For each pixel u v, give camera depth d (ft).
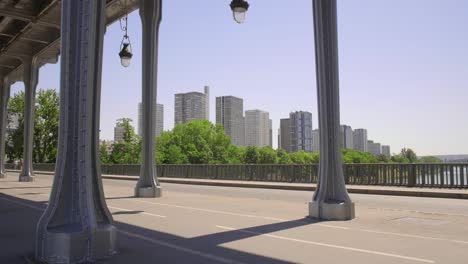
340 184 39.58
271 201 56.65
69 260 22.70
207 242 28.86
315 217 39.88
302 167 88.84
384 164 75.36
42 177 136.36
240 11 41.93
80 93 25.32
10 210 48.08
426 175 69.97
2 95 131.75
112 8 77.46
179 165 118.83
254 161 340.18
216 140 330.54
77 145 25.26
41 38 97.50
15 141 257.96
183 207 49.47
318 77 40.70
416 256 24.34
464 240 28.96
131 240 29.68
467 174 65.00
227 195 66.59
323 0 40.73
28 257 24.76
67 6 26.04
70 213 24.77
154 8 64.08
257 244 28.07
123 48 61.98
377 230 33.12
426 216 40.68
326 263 22.99
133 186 89.25
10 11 75.87
